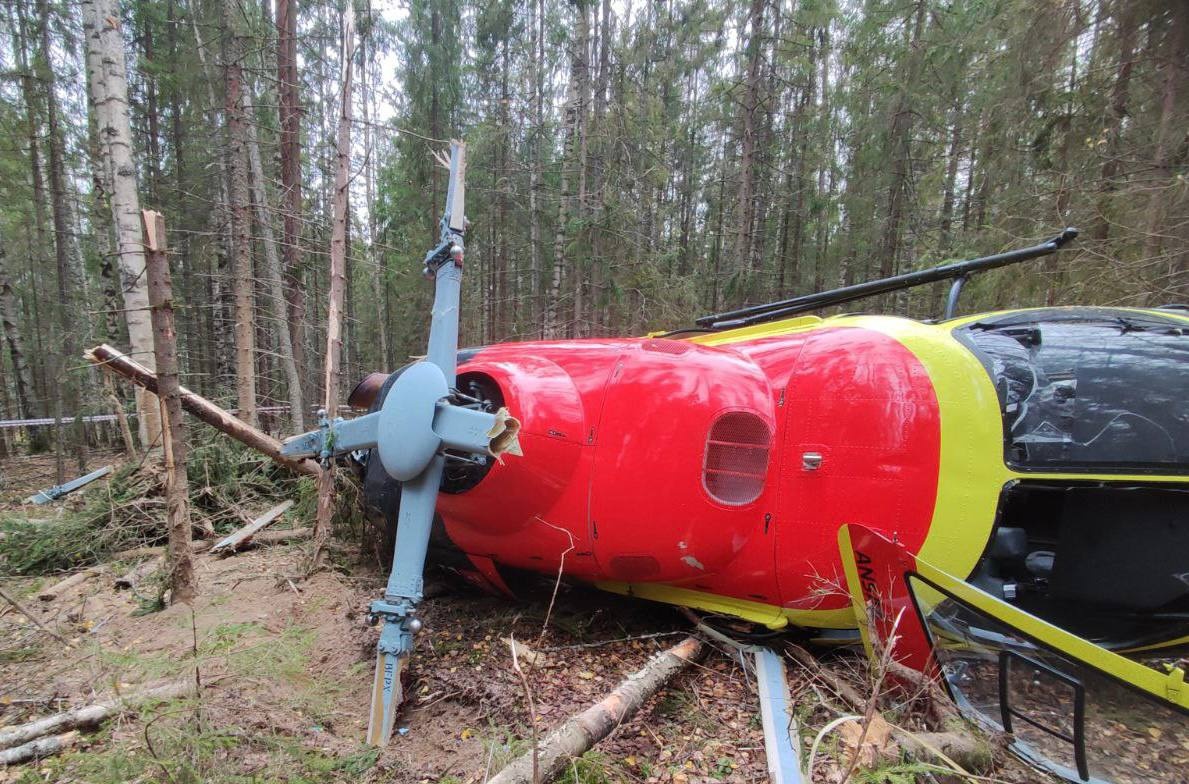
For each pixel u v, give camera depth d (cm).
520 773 191
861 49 1503
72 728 249
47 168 1647
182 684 271
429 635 339
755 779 213
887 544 240
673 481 289
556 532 311
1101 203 673
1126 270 609
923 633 240
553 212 1802
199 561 473
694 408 294
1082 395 264
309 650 325
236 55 1050
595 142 1594
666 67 1803
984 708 233
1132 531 267
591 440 304
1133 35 638
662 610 353
